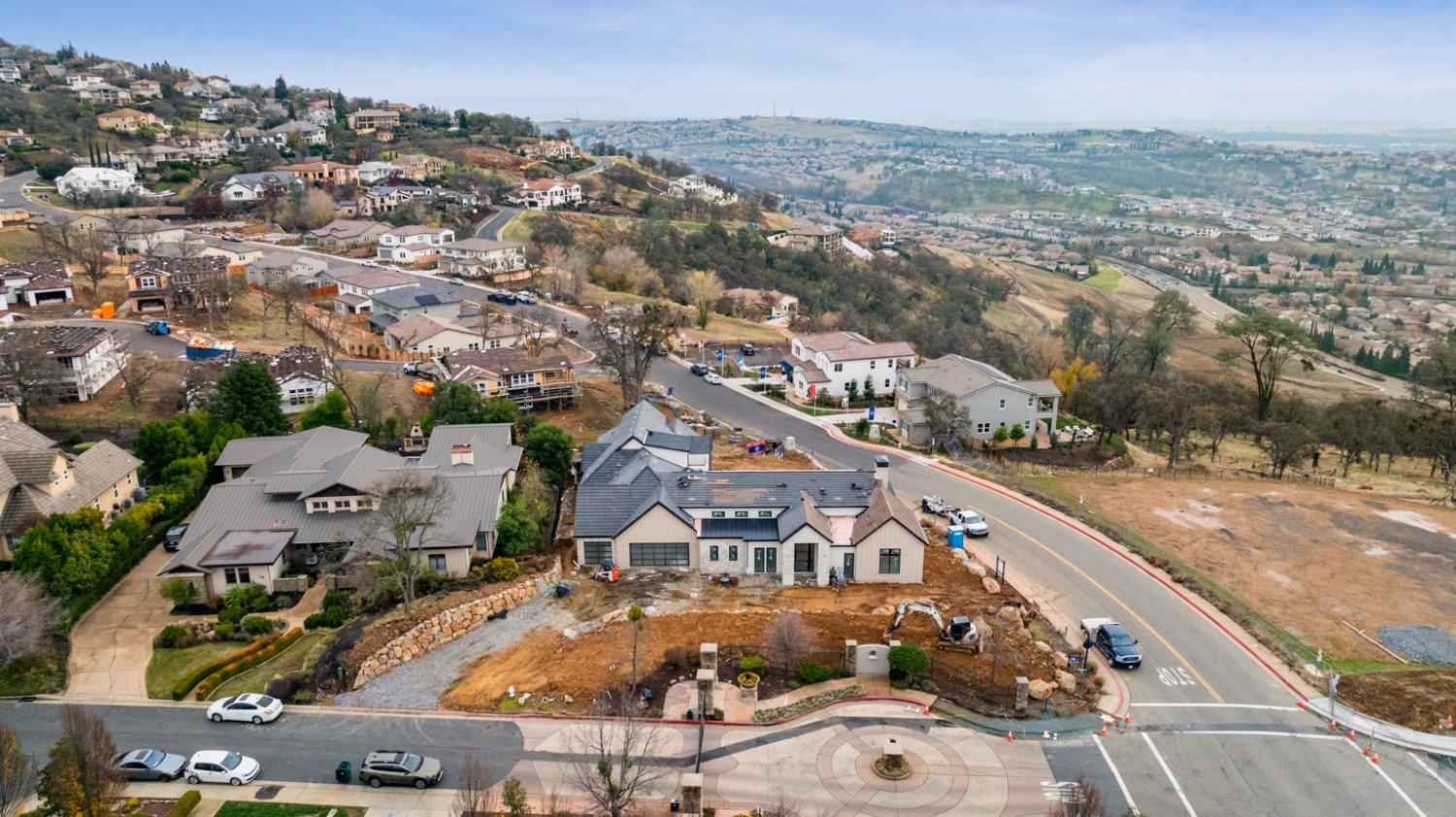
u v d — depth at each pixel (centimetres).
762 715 5031
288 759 4675
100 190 19050
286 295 12900
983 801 4409
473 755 4700
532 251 17700
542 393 10356
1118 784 4528
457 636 5841
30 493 6412
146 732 4859
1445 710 5106
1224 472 9419
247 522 6669
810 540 6538
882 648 5425
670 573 6700
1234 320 12644
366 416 9081
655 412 8831
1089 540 7394
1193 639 5884
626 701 4791
